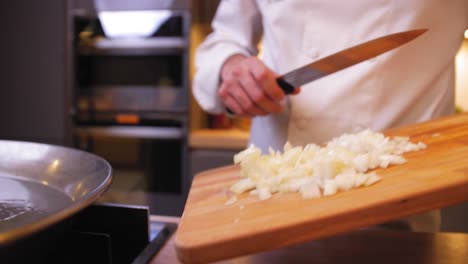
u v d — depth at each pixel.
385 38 0.62
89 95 1.84
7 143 0.68
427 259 0.52
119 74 1.80
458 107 1.63
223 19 1.02
